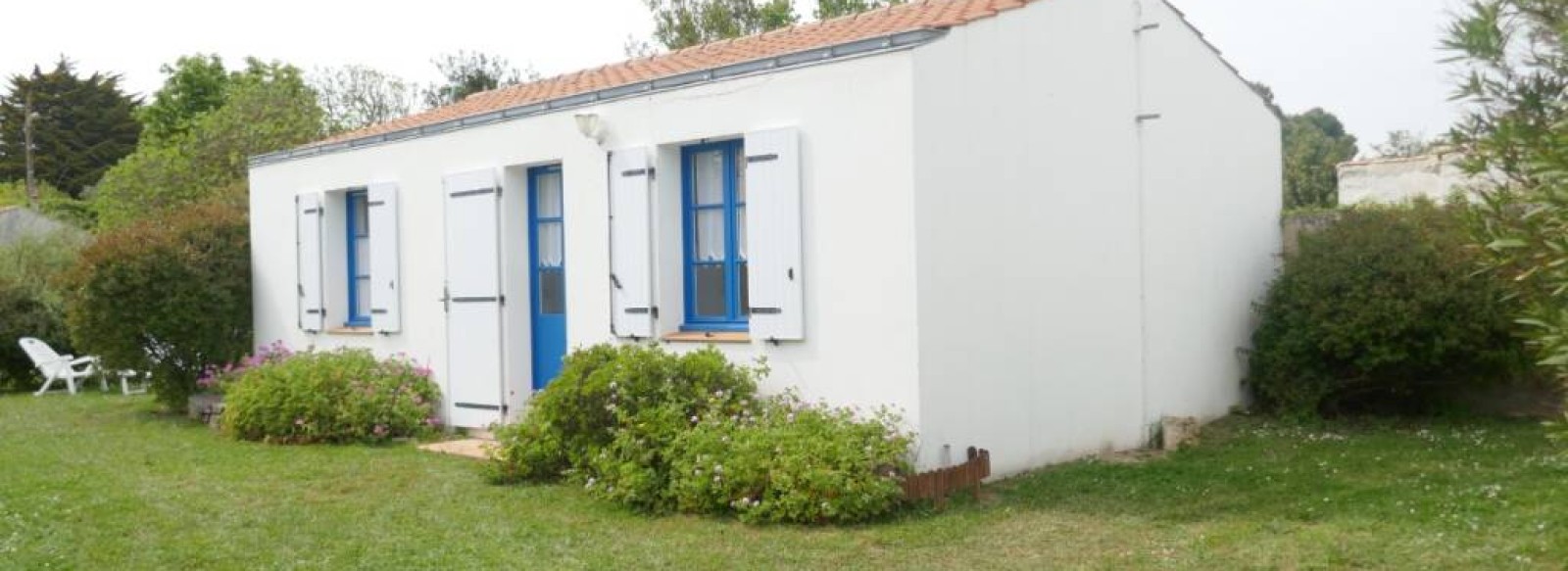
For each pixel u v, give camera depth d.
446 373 11.03
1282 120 12.08
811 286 8.06
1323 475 8.14
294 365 10.97
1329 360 10.70
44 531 6.95
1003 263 8.30
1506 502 6.98
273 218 13.02
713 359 8.15
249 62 37.88
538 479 8.34
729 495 7.05
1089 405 9.18
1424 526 6.53
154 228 12.77
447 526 6.96
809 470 6.84
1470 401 11.04
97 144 46.28
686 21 27.09
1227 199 11.10
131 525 7.09
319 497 7.89
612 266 9.35
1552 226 4.06
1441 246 10.20
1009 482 8.03
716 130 8.62
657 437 7.48
